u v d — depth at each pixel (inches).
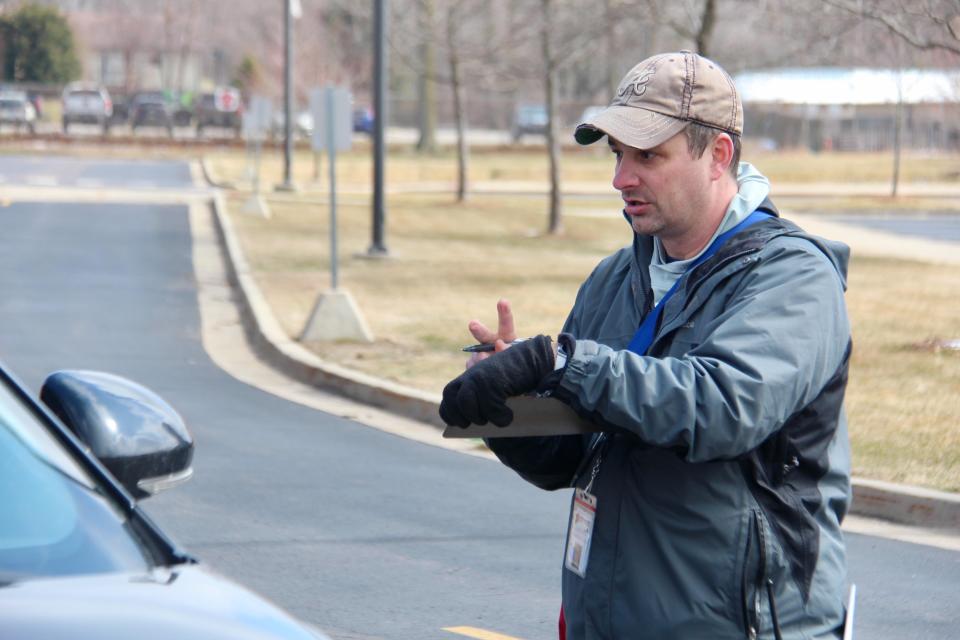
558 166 1352.1
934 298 873.5
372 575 316.8
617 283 149.4
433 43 1612.9
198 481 405.1
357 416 525.3
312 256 1064.2
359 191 1974.7
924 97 1902.1
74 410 148.7
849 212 1867.6
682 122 134.3
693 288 135.5
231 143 2834.6
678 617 131.0
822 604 132.6
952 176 2456.9
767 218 138.2
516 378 125.2
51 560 121.5
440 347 655.1
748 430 123.7
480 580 315.3
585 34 1328.7
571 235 1353.3
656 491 131.8
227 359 660.1
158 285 924.6
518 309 781.3
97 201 1566.2
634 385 123.3
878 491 388.2
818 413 131.5
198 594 119.0
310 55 3097.9
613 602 134.3
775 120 3095.5
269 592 302.7
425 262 1051.9
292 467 429.7
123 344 689.6
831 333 130.0
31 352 650.2
